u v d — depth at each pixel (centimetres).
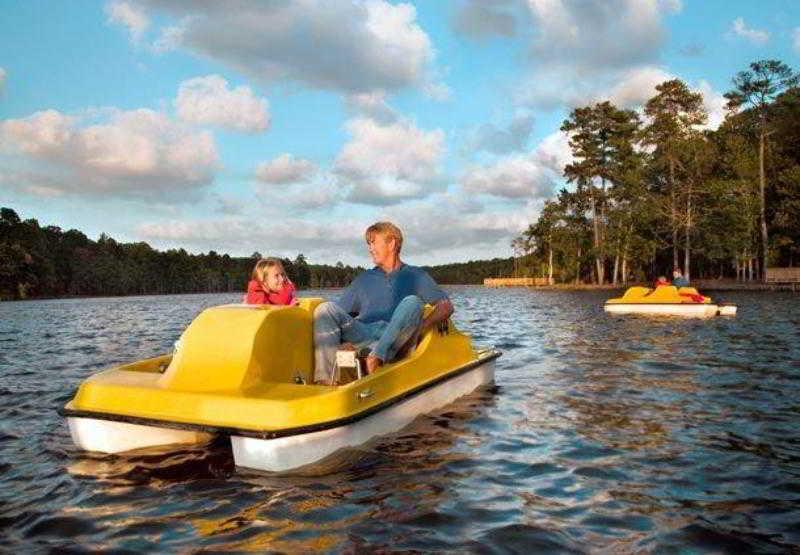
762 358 1112
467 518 397
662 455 530
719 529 382
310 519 394
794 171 5847
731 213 6075
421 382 642
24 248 10300
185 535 372
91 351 1355
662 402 742
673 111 6412
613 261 8738
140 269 14462
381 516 399
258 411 475
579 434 597
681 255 7975
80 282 12462
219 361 519
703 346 1316
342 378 634
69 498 432
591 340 1474
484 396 777
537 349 1297
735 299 3825
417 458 518
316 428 477
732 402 740
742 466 501
